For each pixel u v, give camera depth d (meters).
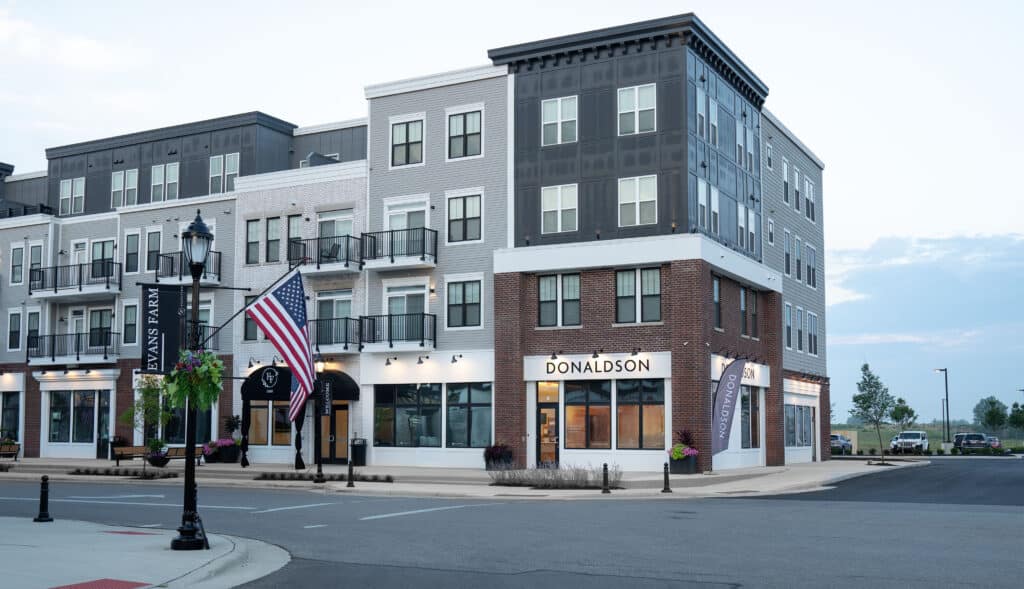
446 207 40.00
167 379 16.23
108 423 47.56
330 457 41.47
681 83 35.97
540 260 37.28
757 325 43.16
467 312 39.22
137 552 14.68
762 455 42.75
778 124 47.31
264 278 43.81
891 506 23.44
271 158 48.22
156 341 38.28
